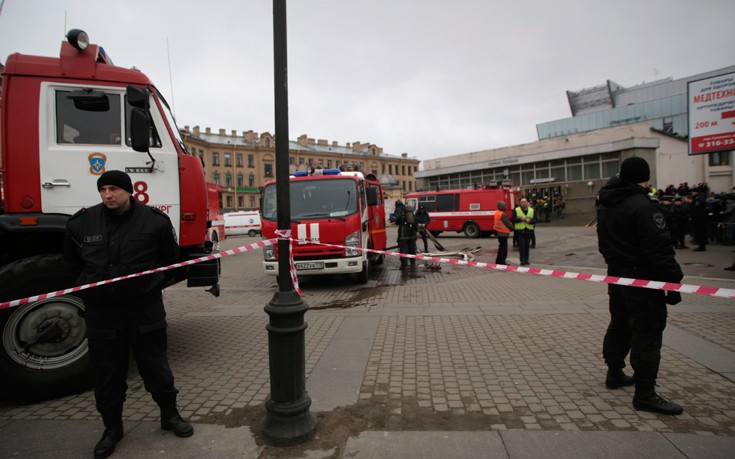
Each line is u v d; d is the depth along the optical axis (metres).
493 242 20.89
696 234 13.72
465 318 6.43
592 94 74.06
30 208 4.27
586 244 17.31
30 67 4.35
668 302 3.38
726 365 4.30
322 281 10.76
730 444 2.93
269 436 3.09
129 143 4.61
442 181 43.97
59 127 4.41
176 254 3.31
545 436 3.11
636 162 3.48
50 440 3.23
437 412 3.55
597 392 3.84
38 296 3.51
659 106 59.12
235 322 6.73
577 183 34.16
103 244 3.01
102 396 3.03
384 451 2.98
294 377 3.14
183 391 4.09
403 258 12.21
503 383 4.09
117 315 3.03
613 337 3.84
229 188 76.69
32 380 3.84
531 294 8.06
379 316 6.69
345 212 9.34
